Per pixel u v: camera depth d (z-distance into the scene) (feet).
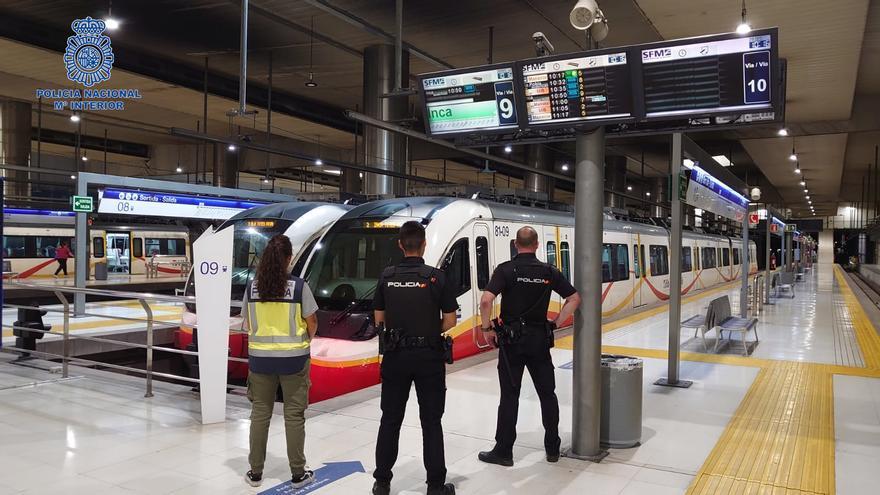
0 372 26.16
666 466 15.24
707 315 29.76
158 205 48.85
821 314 48.65
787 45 48.01
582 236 15.92
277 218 37.81
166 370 40.16
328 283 29.81
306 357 14.10
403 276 13.23
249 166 120.67
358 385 24.73
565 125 16.58
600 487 13.96
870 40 52.47
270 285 13.82
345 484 14.15
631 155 111.86
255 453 13.99
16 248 77.46
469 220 30.91
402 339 13.06
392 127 37.58
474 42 56.54
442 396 13.32
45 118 99.35
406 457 15.85
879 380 24.70
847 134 80.53
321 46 60.85
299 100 85.30
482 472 14.84
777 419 19.30
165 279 79.15
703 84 15.31
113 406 20.86
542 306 15.25
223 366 19.07
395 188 59.47
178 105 82.12
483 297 15.05
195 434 17.84
